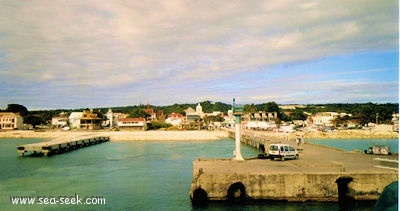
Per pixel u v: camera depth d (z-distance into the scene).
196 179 24.75
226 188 24.56
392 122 132.12
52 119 183.25
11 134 126.19
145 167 46.22
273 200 24.41
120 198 28.67
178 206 25.64
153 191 30.91
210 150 70.06
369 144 87.06
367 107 155.00
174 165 47.72
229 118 191.88
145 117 169.75
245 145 82.25
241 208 23.92
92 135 109.62
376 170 25.88
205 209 24.22
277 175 24.52
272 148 34.09
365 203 24.34
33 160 56.28
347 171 25.36
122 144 91.94
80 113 168.00
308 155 37.81
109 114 195.00
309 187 24.41
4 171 43.75
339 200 24.53
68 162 52.91
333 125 161.88
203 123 180.50
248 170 26.45
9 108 179.62
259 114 189.75
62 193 30.73
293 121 184.25
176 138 109.31
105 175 40.06
